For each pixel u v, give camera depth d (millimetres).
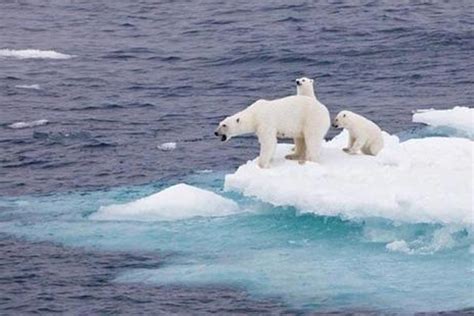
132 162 71438
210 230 56062
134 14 141375
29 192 65062
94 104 90062
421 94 91188
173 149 74688
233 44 117438
